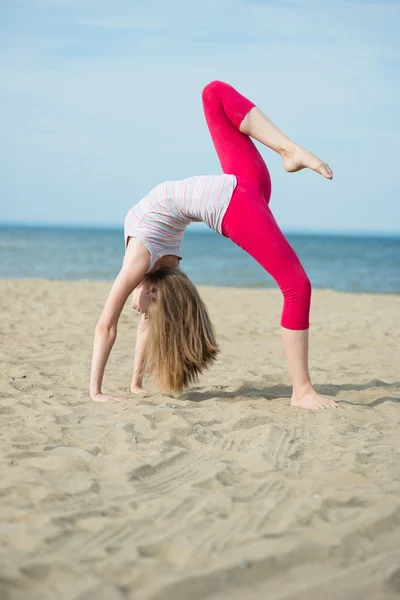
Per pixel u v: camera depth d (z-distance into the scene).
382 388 4.57
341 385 4.69
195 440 3.13
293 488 2.46
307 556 1.90
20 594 1.64
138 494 2.39
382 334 8.05
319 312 10.93
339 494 2.36
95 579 1.72
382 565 1.84
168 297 3.91
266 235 3.60
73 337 7.04
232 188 3.63
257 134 3.68
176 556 1.90
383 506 2.25
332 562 1.87
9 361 5.33
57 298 11.92
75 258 31.97
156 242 3.79
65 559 1.83
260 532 2.05
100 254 36.38
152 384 4.70
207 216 3.67
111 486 2.46
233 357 6.11
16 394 4.07
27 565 1.78
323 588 1.72
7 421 3.40
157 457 2.82
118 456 2.85
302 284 3.66
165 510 2.23
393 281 24.72
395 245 94.12
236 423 3.45
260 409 3.78
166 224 3.77
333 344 7.15
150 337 3.99
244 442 3.14
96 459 2.78
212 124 3.79
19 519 2.12
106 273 23.19
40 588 1.69
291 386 4.70
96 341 3.95
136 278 3.81
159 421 3.51
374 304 12.63
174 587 1.69
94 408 3.75
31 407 3.72
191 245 62.41
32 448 2.91
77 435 3.17
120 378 4.81
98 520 2.13
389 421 3.59
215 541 1.98
